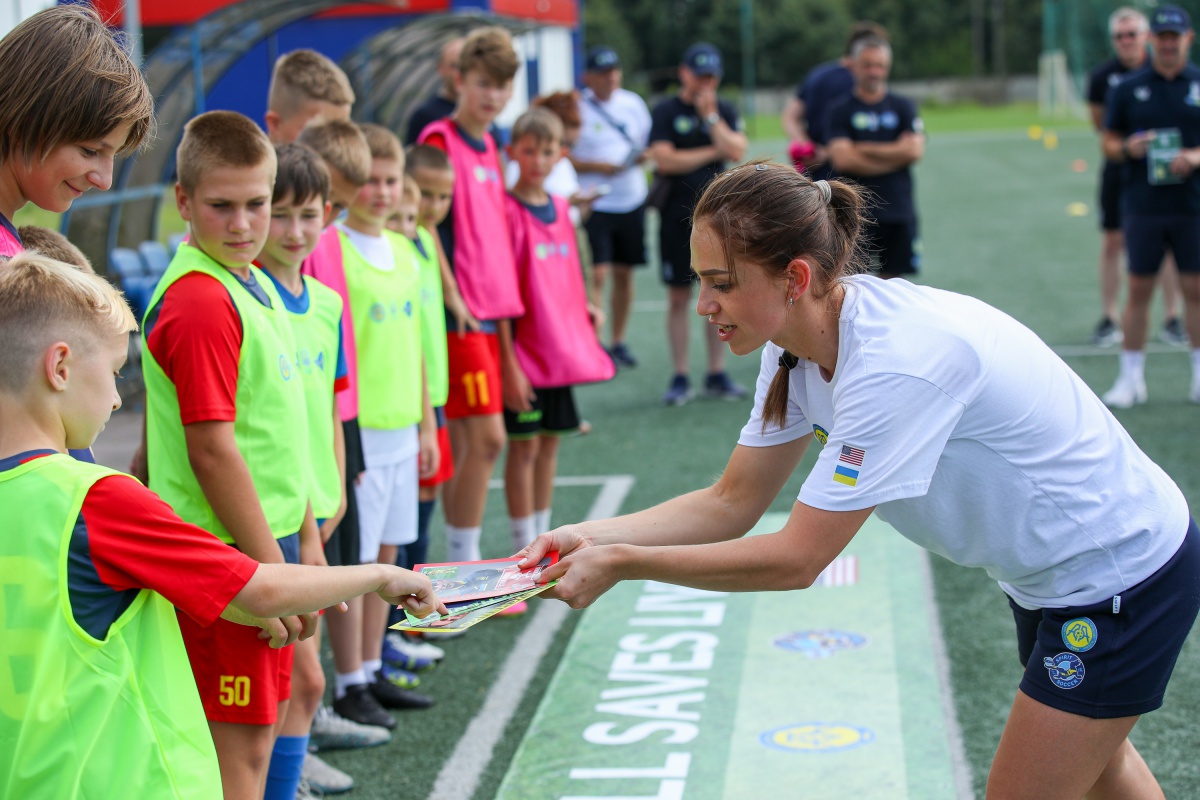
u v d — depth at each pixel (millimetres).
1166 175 6648
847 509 2092
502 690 3955
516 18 13383
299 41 13336
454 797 3238
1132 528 2176
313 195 2943
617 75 8711
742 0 49125
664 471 6352
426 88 13070
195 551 1866
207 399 2484
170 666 1872
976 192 19922
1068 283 11367
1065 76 42938
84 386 1825
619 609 4590
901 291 2184
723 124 7816
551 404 4895
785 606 4531
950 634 4203
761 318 2115
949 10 56500
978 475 2154
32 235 2439
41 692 1733
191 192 2572
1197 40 25859
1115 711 2166
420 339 3963
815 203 2105
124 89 2062
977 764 3266
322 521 3104
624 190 8719
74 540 1754
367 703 3684
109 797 1756
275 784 2861
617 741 3490
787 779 3225
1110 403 7082
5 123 2000
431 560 5180
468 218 4473
